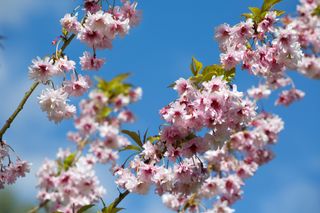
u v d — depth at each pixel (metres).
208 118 1.24
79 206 1.15
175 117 1.23
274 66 1.31
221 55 1.28
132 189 1.24
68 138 1.08
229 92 1.24
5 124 1.29
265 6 1.30
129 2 1.36
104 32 1.31
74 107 1.29
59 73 1.31
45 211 1.09
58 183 1.09
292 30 1.30
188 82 1.24
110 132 1.07
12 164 1.34
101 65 1.34
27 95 1.30
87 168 1.10
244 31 1.30
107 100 1.07
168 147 1.25
